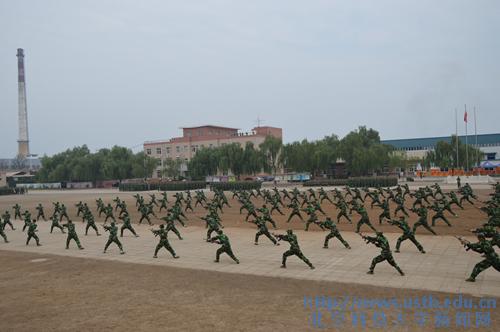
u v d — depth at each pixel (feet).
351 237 77.87
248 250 69.05
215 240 60.80
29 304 42.73
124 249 73.36
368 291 43.75
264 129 384.47
